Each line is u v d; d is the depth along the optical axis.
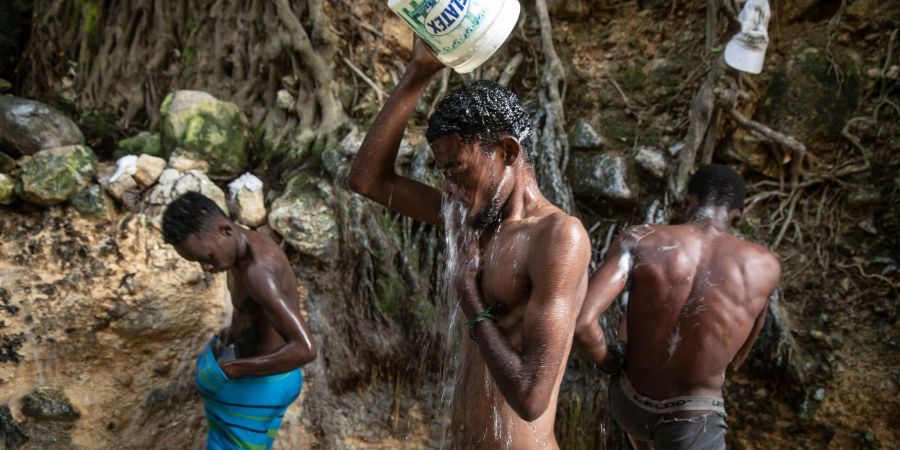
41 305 3.53
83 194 3.73
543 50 4.29
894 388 3.55
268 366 2.80
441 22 1.77
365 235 3.91
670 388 2.78
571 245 1.64
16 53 4.80
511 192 1.83
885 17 3.84
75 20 4.70
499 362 1.64
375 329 3.82
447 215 1.90
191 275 3.64
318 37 4.33
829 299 3.80
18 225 3.72
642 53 4.29
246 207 3.95
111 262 3.63
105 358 3.53
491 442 1.80
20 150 3.86
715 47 3.91
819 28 4.02
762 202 4.03
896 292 3.69
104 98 4.66
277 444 3.64
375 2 4.39
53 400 3.40
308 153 4.26
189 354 3.60
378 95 4.34
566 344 1.64
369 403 3.78
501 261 1.77
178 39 4.70
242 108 4.52
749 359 3.75
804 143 3.99
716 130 4.01
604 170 4.08
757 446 3.72
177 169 3.86
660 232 2.86
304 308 3.85
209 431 3.01
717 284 2.72
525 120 1.84
